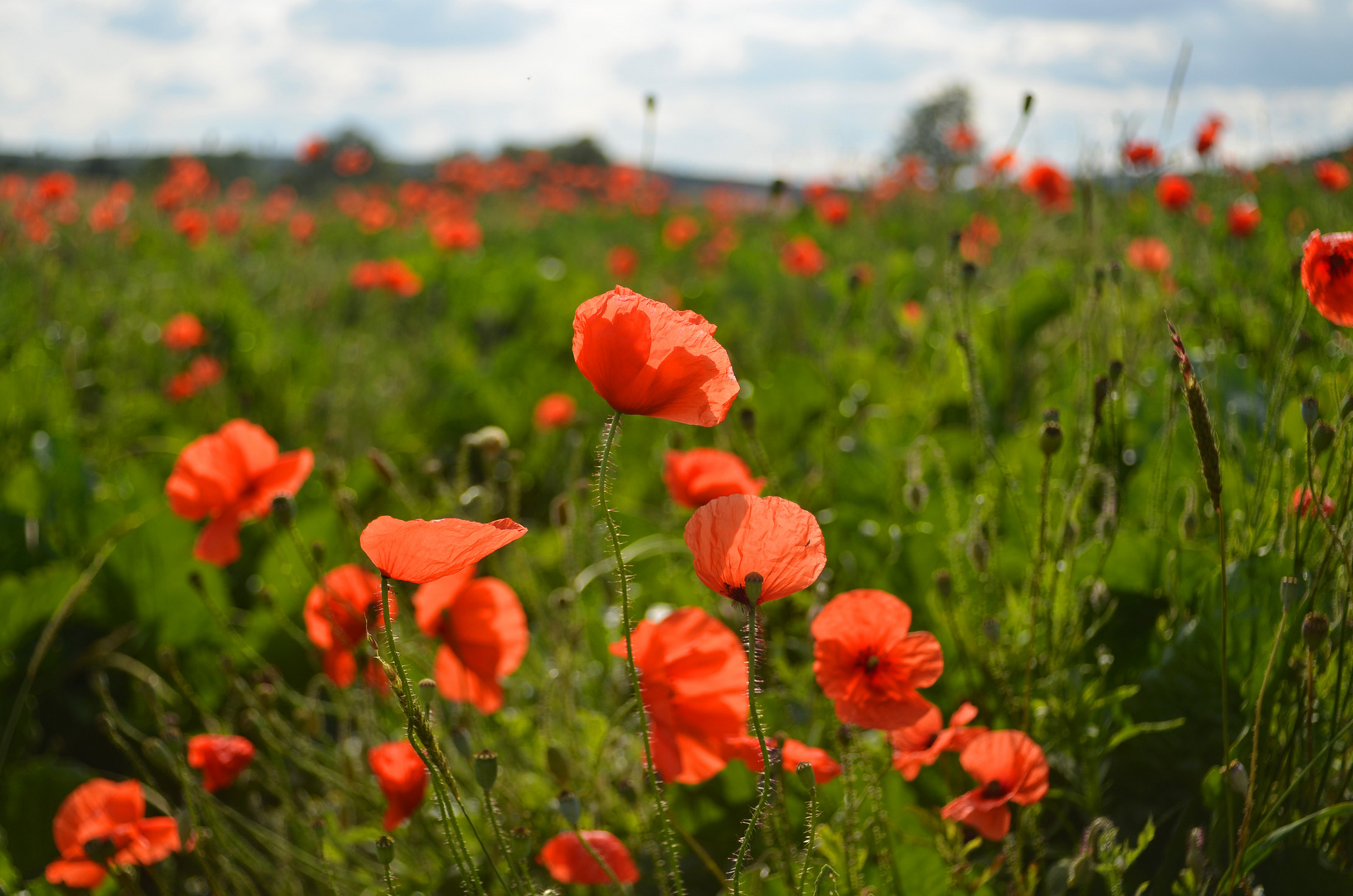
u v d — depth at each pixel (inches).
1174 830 35.4
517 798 41.3
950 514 45.0
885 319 92.7
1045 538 40.8
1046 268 80.5
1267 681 32.4
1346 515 35.9
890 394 75.1
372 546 29.2
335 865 41.1
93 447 78.0
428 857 41.8
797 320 101.6
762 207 239.3
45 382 80.3
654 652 35.3
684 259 175.8
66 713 52.7
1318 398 46.7
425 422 92.4
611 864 34.7
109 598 53.7
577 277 140.2
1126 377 49.6
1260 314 58.6
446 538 29.0
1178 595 41.8
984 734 35.0
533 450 79.8
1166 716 38.2
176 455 69.9
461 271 153.3
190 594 53.9
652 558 55.3
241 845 41.6
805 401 72.5
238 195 227.0
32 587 51.8
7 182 152.6
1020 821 37.0
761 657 35.4
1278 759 35.0
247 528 63.3
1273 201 109.2
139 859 39.3
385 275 121.2
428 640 46.3
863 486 56.5
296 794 46.8
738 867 29.8
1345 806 30.9
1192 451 49.4
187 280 141.1
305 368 102.5
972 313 73.0
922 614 44.1
